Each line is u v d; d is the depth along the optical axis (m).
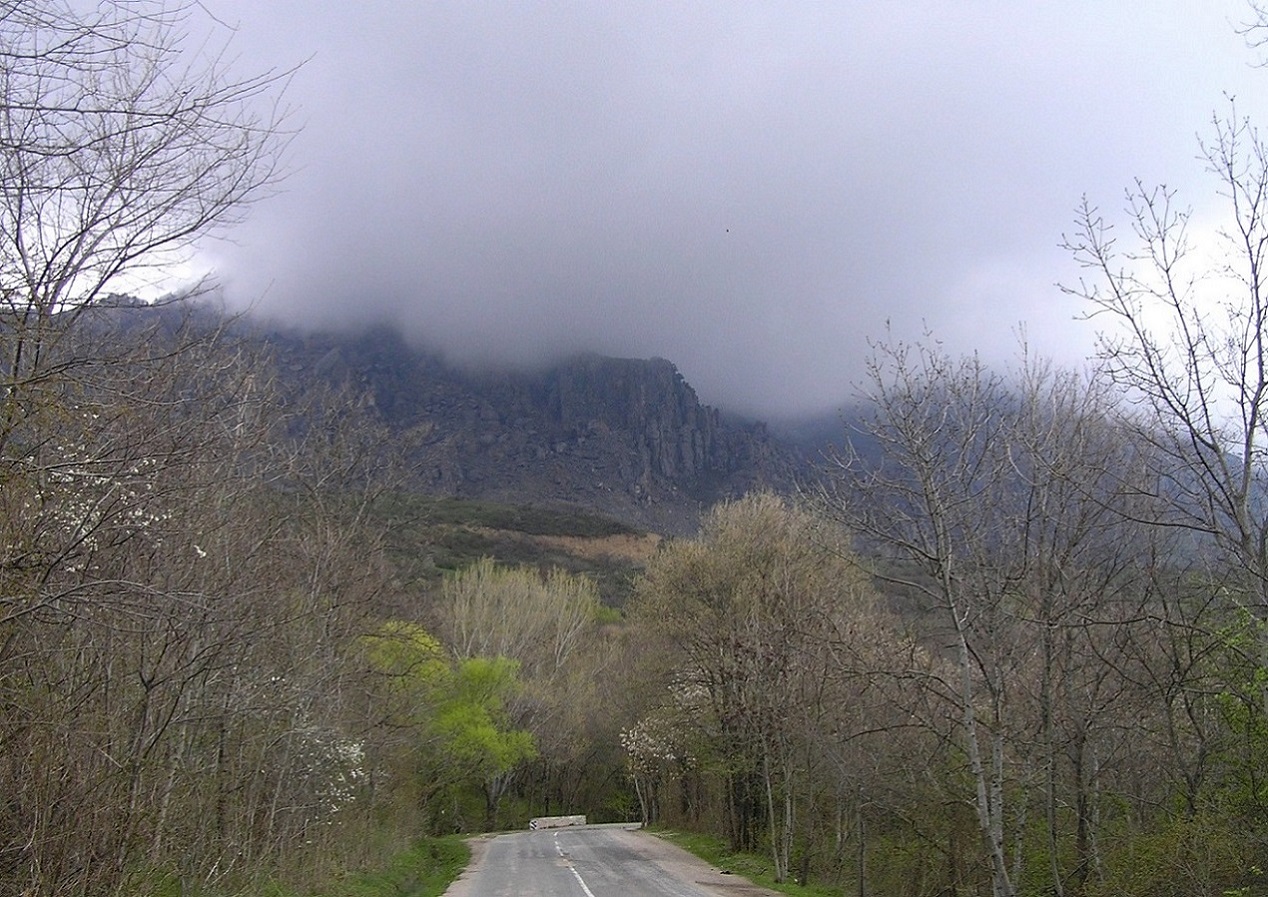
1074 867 16.17
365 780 22.80
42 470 7.05
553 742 55.28
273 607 15.66
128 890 10.11
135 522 8.83
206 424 9.68
